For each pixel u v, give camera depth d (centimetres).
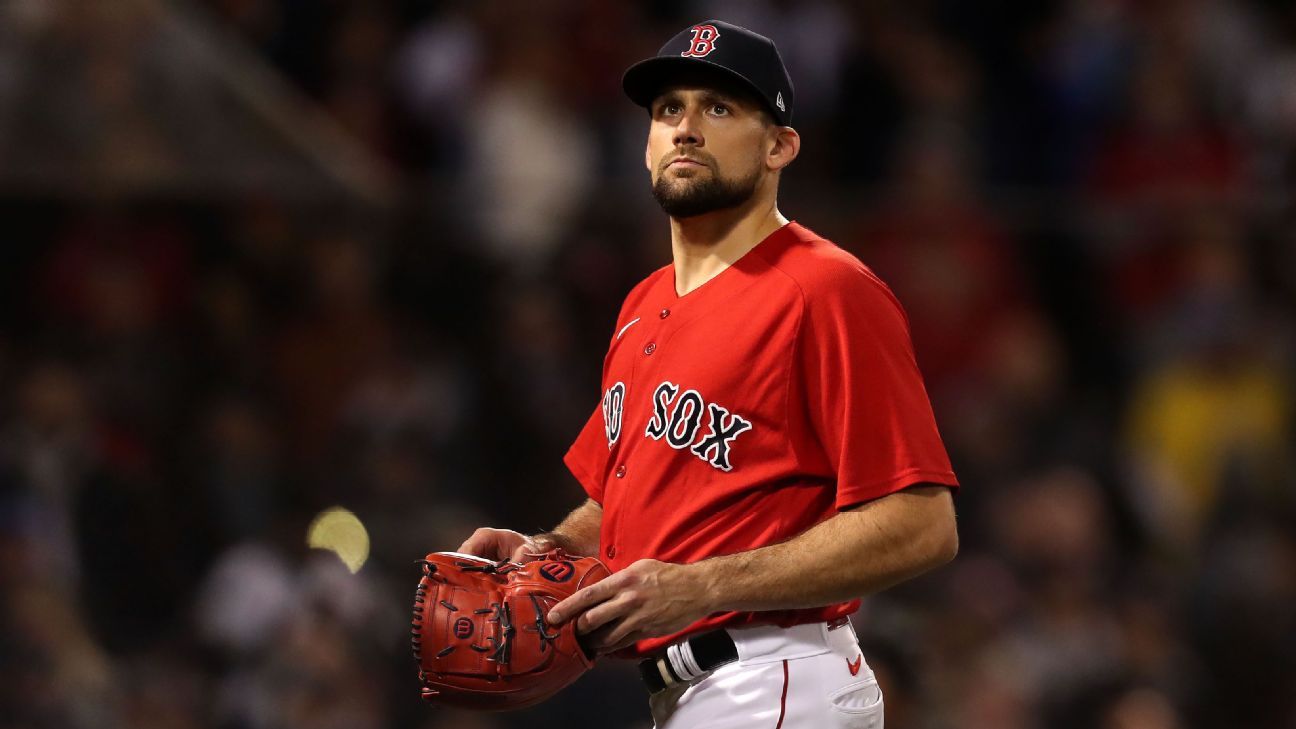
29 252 2428
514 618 1145
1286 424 2573
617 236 2503
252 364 2417
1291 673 2409
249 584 2280
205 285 2448
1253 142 3170
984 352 2530
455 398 2416
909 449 1118
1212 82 3281
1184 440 2545
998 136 3186
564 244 2498
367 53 3117
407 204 2509
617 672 2256
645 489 1177
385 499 2348
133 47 2609
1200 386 2562
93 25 2578
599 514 1345
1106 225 2603
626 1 3297
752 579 1084
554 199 2514
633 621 1073
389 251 2495
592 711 2242
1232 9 3438
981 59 3334
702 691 1170
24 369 2353
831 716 1166
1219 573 2453
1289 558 2481
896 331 1148
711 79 1169
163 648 2262
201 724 2231
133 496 2300
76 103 2531
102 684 2220
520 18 3088
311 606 2275
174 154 2558
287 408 2406
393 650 2284
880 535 1100
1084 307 2589
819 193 2605
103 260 2428
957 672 2250
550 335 2458
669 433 1167
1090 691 2292
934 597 2330
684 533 1160
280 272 2467
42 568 2239
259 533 2317
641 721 2244
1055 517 2389
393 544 2325
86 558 2264
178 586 2288
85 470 2300
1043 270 2586
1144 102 3191
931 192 2633
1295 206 2623
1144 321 2595
